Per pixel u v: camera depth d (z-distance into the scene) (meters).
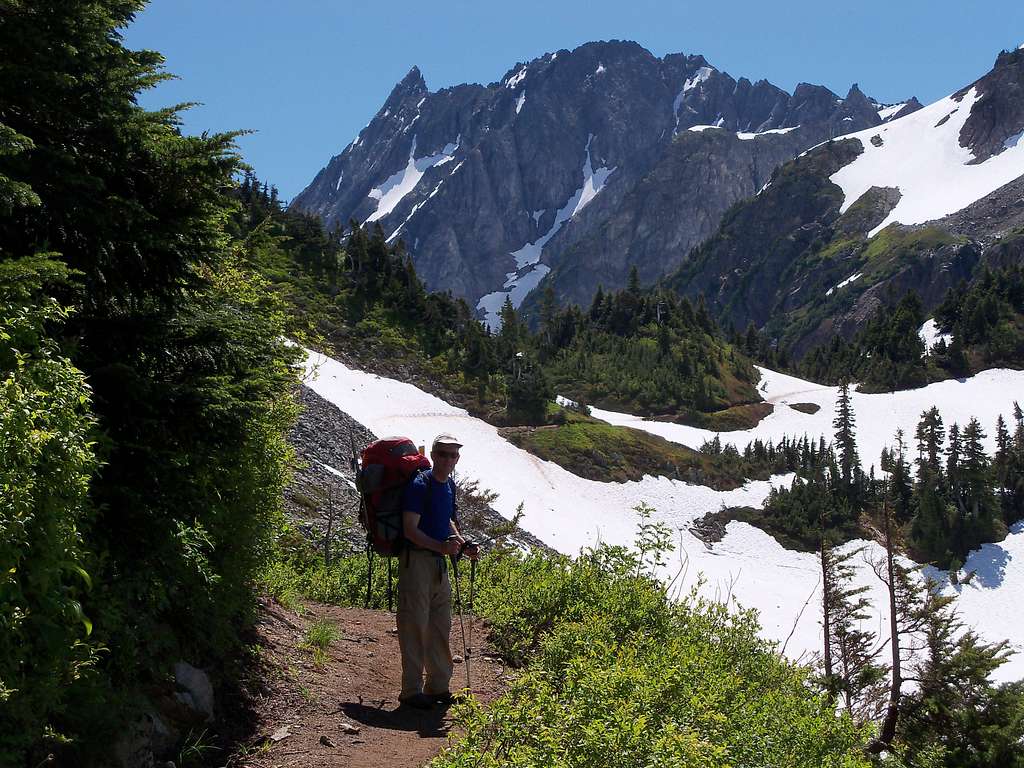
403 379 98.62
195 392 5.42
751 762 5.50
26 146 4.49
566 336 154.88
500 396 103.25
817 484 99.06
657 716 4.90
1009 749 22.59
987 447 129.62
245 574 6.95
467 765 4.22
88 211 5.10
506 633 8.95
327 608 10.27
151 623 5.32
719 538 87.88
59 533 3.72
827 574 25.66
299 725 5.79
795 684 8.53
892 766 16.94
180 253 5.83
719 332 174.75
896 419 140.88
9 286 4.00
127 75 5.52
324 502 32.47
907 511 103.25
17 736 3.56
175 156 5.64
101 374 5.11
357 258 114.50
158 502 5.30
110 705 4.43
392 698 6.77
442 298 125.25
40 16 5.19
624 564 10.25
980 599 87.94
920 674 25.08
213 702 5.57
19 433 3.40
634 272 173.88
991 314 183.50
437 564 6.61
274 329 6.52
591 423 105.75
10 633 3.46
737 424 128.88
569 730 4.38
